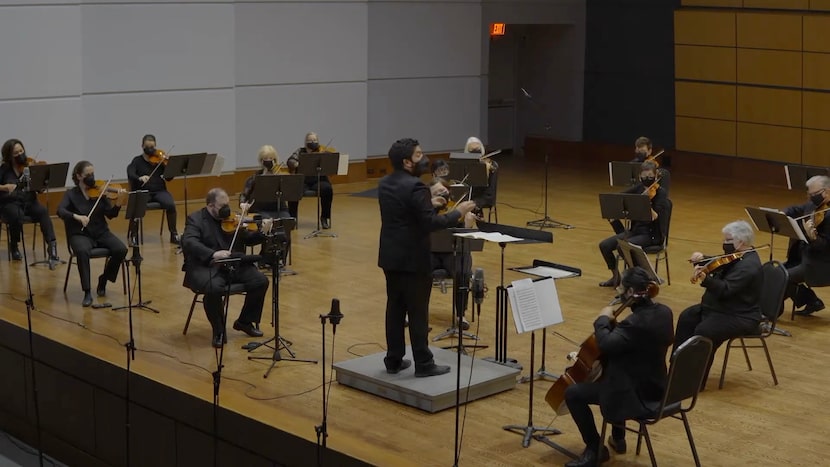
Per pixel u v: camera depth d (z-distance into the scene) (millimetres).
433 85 15344
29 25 11523
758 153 14852
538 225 11594
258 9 13320
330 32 13930
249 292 7523
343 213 12320
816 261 7949
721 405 6375
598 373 5570
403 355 6586
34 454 7863
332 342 7480
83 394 7375
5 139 11562
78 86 11938
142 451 6992
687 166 15719
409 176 6371
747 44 14562
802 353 7359
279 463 6031
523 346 7414
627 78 16406
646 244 8961
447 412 6281
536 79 17641
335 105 14148
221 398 6445
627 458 5637
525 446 5773
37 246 10477
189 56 12742
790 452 5688
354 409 6320
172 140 12789
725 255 6602
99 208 8547
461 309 5688
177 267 9648
